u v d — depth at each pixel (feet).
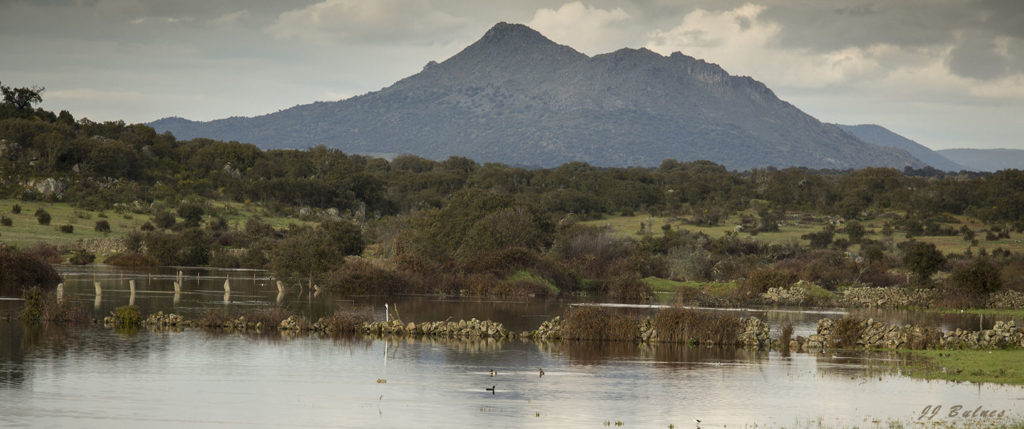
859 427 105.50
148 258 394.52
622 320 184.24
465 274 328.90
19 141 650.43
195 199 599.57
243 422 102.99
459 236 363.97
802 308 289.53
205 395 116.57
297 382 127.24
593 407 114.73
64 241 426.51
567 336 182.60
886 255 484.74
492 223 358.64
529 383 130.62
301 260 300.40
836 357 161.48
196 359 143.13
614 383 131.75
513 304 269.03
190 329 180.34
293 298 258.78
